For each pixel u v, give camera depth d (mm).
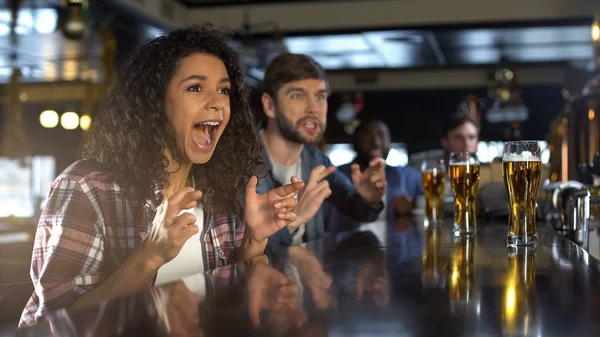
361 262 1109
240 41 7703
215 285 841
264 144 2605
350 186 2639
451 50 9430
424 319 618
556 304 695
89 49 8906
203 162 1477
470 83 11328
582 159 3014
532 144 1349
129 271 1062
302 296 753
